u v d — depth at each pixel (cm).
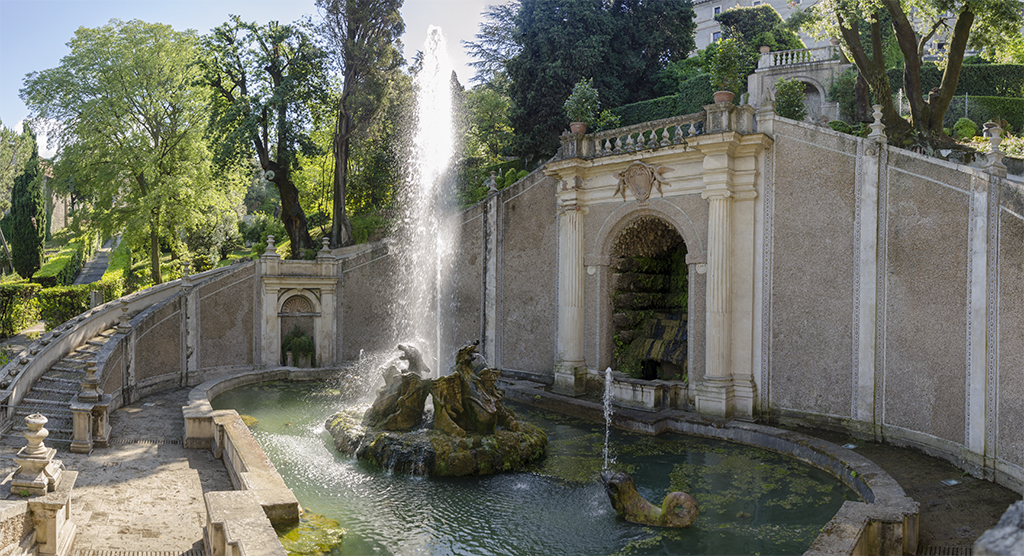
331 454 1241
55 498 728
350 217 3108
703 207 1529
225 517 748
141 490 991
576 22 2902
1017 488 955
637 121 2953
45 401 1328
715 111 1473
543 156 2941
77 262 4578
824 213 1349
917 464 1100
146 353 1753
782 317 1420
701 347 1539
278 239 3978
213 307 2014
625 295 1794
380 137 2930
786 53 2761
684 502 905
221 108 2733
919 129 1586
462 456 1124
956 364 1098
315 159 3862
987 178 1040
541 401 1700
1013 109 2133
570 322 1778
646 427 1423
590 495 1030
